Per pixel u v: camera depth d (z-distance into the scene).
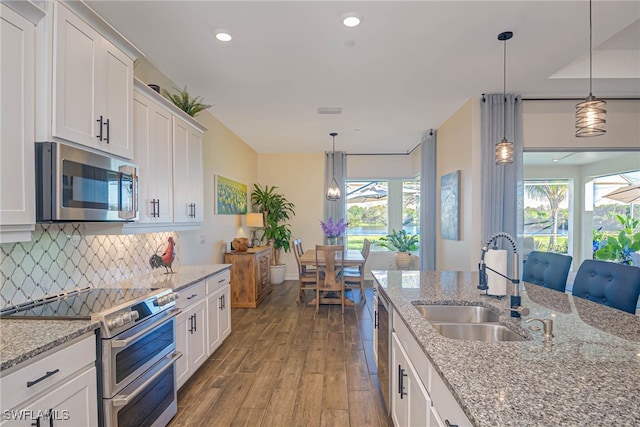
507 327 1.63
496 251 2.08
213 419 2.29
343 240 6.73
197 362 2.84
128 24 2.44
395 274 2.98
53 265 2.05
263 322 4.38
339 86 3.63
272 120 4.91
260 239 6.87
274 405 2.46
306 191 7.38
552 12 2.31
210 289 3.16
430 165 5.41
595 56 3.46
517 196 3.94
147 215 2.58
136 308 1.88
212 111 4.48
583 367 1.10
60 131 1.66
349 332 4.00
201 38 2.65
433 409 1.24
